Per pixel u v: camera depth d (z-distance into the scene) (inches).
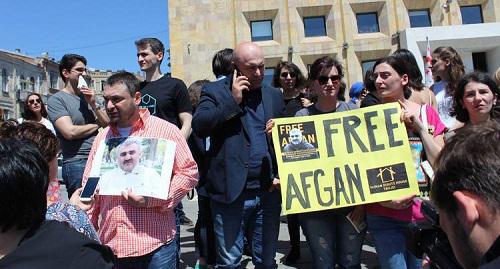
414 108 139.2
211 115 133.8
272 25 950.4
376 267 194.7
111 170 114.9
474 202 43.3
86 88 184.2
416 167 134.3
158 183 112.3
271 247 143.4
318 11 945.5
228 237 137.9
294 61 926.4
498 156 43.5
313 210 130.4
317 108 147.4
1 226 61.7
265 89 148.3
